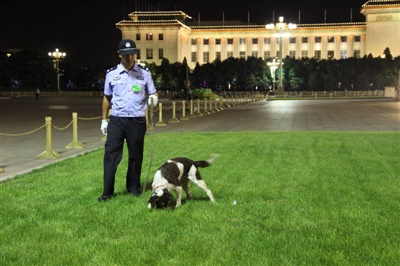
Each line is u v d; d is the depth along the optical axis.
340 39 126.56
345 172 9.27
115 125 7.43
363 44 125.06
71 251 5.03
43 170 9.95
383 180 8.46
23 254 4.96
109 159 7.38
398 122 24.45
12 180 8.90
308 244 5.15
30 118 28.59
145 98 7.63
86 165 10.42
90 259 4.81
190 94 41.78
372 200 7.07
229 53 132.88
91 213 6.47
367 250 4.96
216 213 6.37
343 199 7.12
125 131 7.48
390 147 13.05
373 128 21.00
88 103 53.25
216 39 133.62
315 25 126.56
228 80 102.31
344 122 24.70
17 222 6.07
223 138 15.88
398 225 5.81
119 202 7.07
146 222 5.99
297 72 98.12
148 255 4.88
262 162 10.58
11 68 97.56
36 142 15.95
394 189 7.74
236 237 5.41
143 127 7.61
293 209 6.56
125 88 7.39
